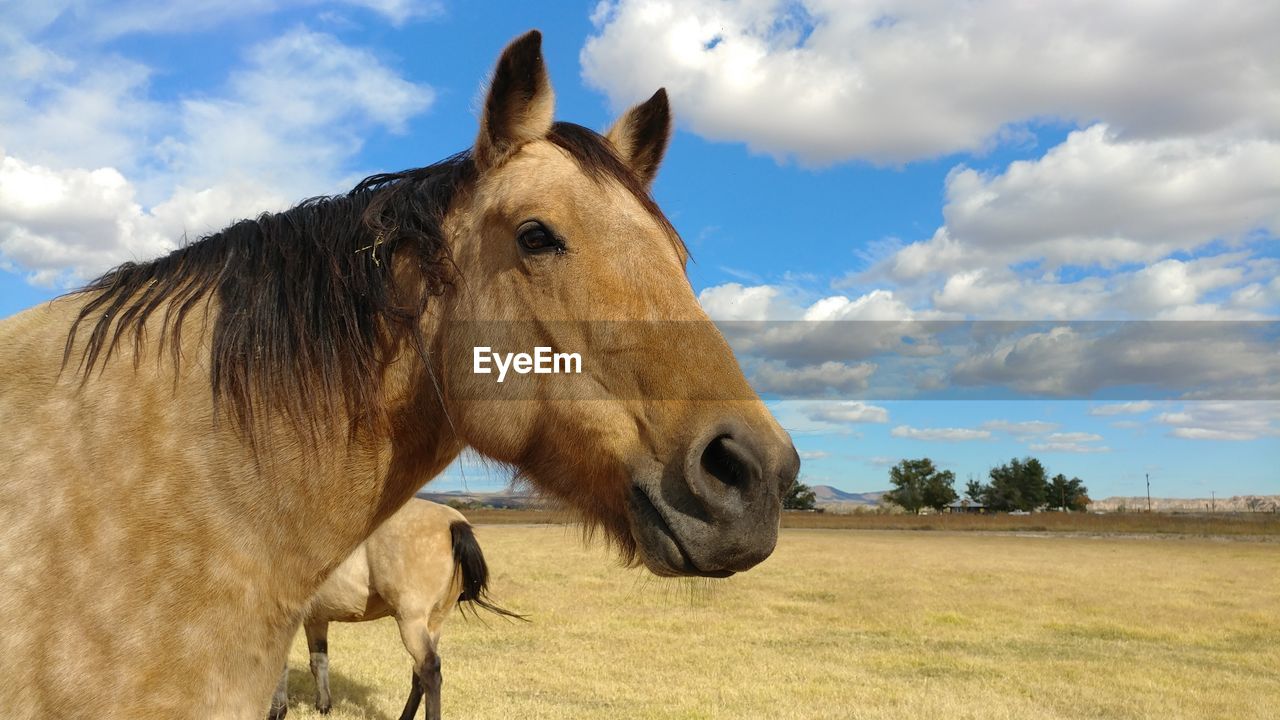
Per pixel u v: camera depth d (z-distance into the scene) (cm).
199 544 193
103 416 195
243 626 198
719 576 193
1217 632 1142
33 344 207
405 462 222
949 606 1355
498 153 221
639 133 282
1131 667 898
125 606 183
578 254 207
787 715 679
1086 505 7738
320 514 209
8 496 185
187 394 202
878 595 1482
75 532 184
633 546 207
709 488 185
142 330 206
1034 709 711
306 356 210
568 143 227
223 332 206
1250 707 730
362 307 216
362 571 681
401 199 226
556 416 206
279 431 205
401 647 1020
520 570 1781
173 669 186
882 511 7075
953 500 7312
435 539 689
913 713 688
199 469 196
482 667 869
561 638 1044
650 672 848
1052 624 1192
